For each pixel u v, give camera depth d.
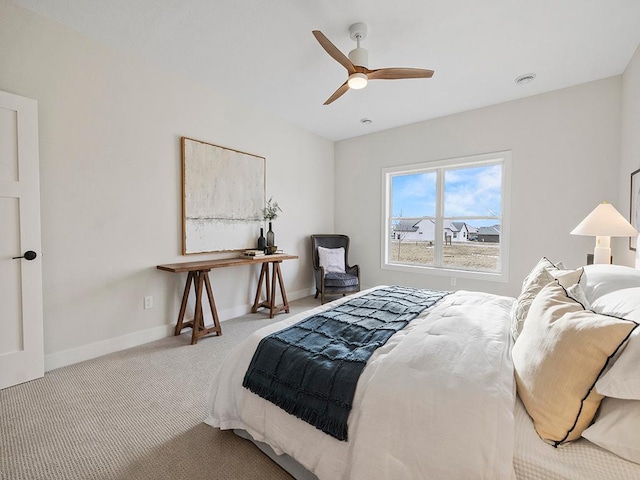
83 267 2.42
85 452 1.46
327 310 1.92
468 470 0.85
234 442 1.54
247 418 1.44
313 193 4.78
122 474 1.33
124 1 2.02
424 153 4.17
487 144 3.66
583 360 0.84
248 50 2.58
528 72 2.86
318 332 1.56
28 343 2.09
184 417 1.74
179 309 3.08
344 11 2.09
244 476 1.34
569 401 0.85
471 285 3.88
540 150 3.33
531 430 0.91
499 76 2.93
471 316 1.64
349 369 1.19
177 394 1.98
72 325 2.38
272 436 1.33
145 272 2.81
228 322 3.44
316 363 1.27
